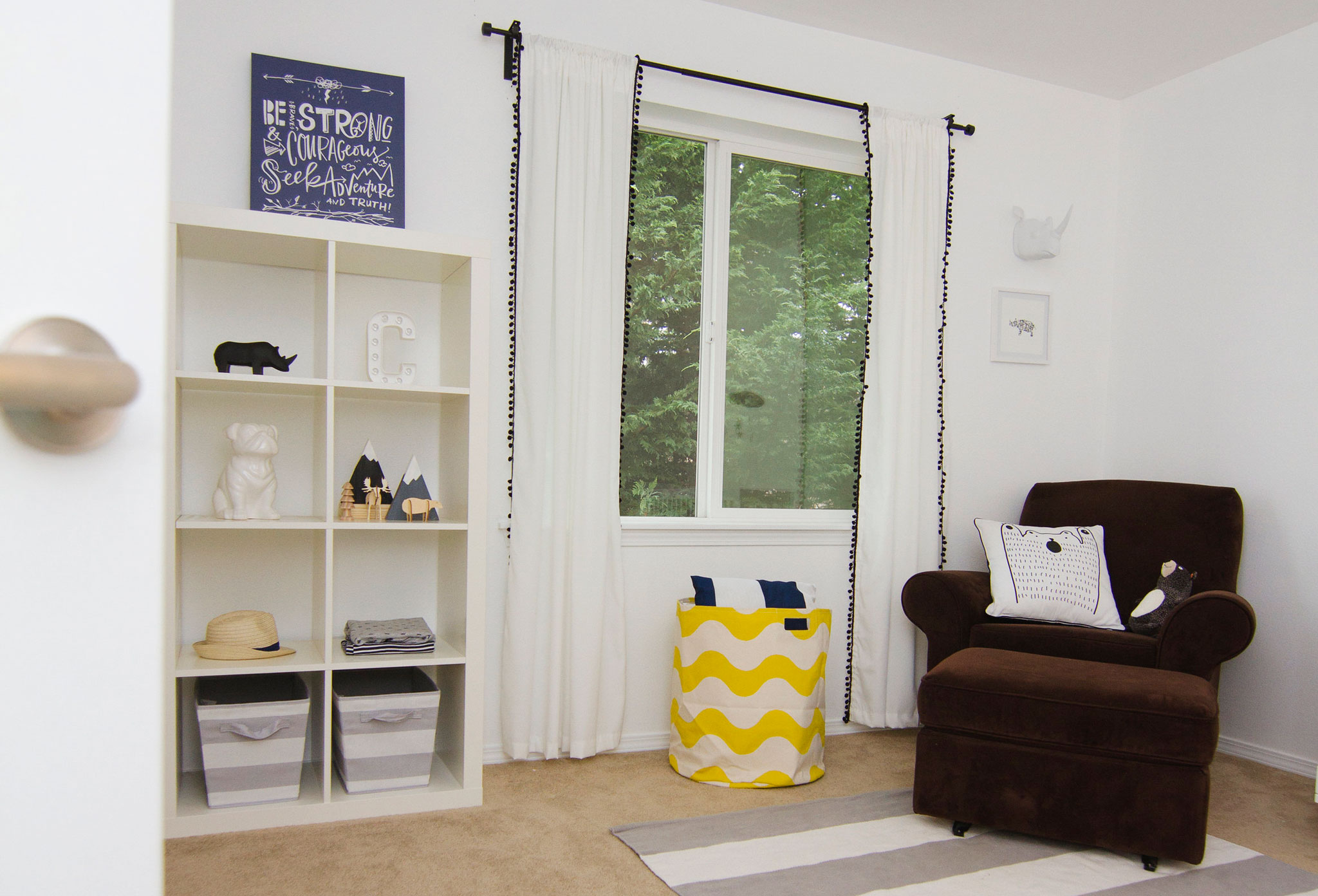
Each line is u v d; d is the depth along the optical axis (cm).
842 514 347
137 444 26
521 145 285
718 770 268
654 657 307
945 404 355
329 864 204
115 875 27
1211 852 228
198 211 216
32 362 20
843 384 348
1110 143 388
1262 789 284
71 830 26
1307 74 316
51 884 26
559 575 282
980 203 362
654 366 317
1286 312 319
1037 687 224
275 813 225
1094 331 387
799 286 340
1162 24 322
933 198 342
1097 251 387
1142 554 314
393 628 250
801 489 341
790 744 266
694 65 312
